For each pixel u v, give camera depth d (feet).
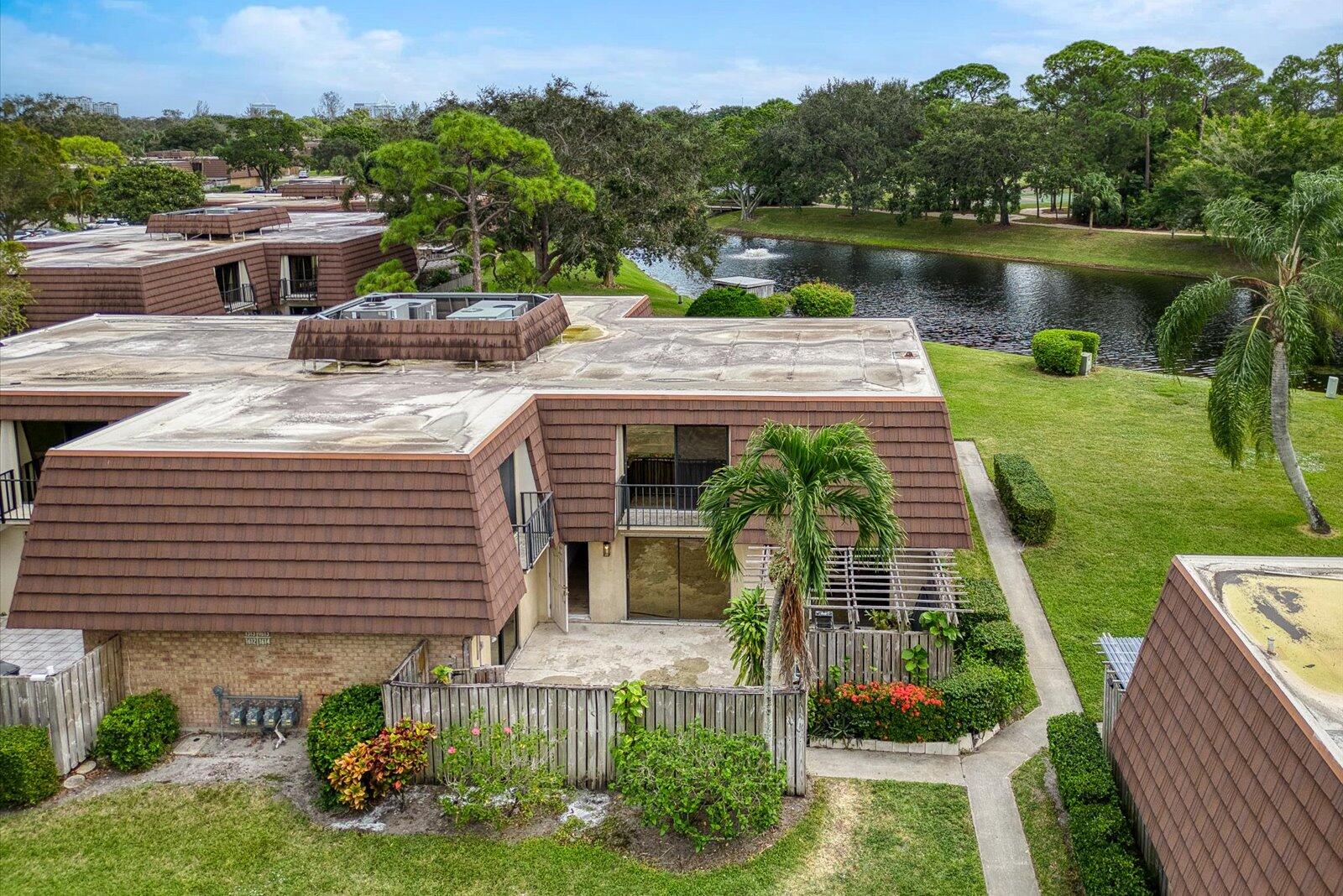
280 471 53.72
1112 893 39.68
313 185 247.70
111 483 54.29
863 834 47.39
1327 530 79.51
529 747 48.91
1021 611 69.36
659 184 168.76
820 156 332.60
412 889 44.04
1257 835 30.76
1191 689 38.11
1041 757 53.16
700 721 50.31
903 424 64.13
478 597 52.24
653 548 69.51
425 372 74.74
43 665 62.08
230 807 49.80
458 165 135.13
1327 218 71.26
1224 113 321.93
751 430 65.36
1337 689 32.76
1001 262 271.90
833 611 61.16
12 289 104.58
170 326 94.84
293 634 54.75
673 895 43.52
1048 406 116.37
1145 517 83.66
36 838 47.47
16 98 346.33
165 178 241.55
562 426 66.54
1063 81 353.72
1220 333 175.22
